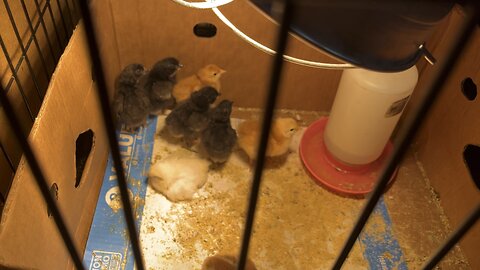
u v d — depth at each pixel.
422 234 1.37
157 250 1.29
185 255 1.28
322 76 1.52
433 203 1.43
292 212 1.38
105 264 1.24
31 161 0.50
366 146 1.38
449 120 1.36
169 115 1.45
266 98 0.44
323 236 1.34
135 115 1.42
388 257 1.31
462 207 1.32
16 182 0.84
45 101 0.96
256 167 0.50
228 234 1.33
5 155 1.11
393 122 1.33
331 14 0.61
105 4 1.33
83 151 1.34
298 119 1.64
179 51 1.52
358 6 0.42
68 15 1.46
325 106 1.63
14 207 0.83
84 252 1.26
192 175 1.35
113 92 1.50
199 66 1.56
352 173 1.46
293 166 1.49
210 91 1.38
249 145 1.38
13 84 1.14
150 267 1.25
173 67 1.43
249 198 0.53
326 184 1.43
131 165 1.46
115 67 1.50
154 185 1.38
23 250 0.87
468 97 1.32
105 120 0.47
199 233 1.33
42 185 0.52
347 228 1.36
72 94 1.10
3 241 0.79
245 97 1.63
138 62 1.56
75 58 1.10
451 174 1.37
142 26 1.45
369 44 0.65
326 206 1.41
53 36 1.37
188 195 1.35
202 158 1.47
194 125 1.38
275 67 0.41
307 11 0.62
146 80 1.47
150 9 1.40
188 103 1.39
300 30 0.64
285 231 1.34
